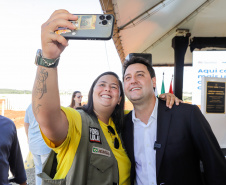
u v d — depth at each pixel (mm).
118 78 1502
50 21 743
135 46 6660
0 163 1208
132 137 1414
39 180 2441
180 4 4461
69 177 1034
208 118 2717
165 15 4887
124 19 3996
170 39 7414
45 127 880
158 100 1495
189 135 1242
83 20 783
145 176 1336
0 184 1189
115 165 1213
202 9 5398
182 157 1209
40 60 789
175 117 1298
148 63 1480
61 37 726
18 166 1436
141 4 3635
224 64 5117
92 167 1104
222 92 2752
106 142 1238
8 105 10406
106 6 3076
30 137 2426
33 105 836
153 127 1369
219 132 2734
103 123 1350
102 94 1358
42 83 812
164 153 1233
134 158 1374
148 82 1402
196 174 1243
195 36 7250
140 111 1439
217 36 7168
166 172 1210
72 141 1071
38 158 2439
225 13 5590
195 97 5195
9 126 1335
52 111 848
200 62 5148
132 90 1389
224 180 1123
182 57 6703
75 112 1213
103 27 767
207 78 2713
